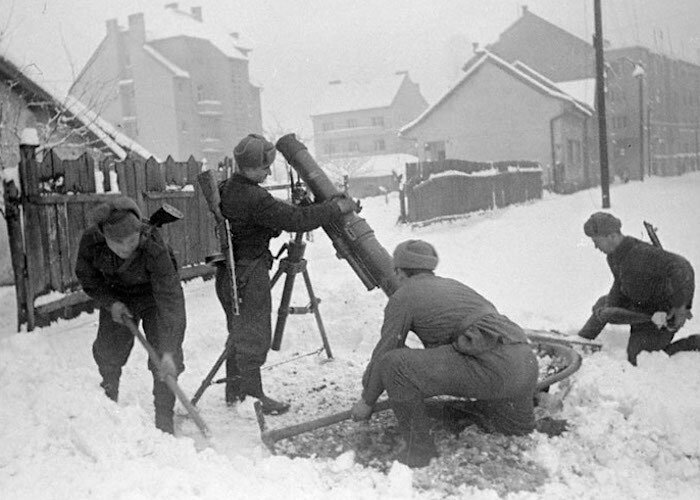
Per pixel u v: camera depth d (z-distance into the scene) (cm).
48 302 570
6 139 907
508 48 4966
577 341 524
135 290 402
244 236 445
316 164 481
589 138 4006
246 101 5791
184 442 353
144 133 5141
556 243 1211
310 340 620
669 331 488
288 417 450
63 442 347
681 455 357
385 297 668
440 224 1675
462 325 362
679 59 6056
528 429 385
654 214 1630
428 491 336
